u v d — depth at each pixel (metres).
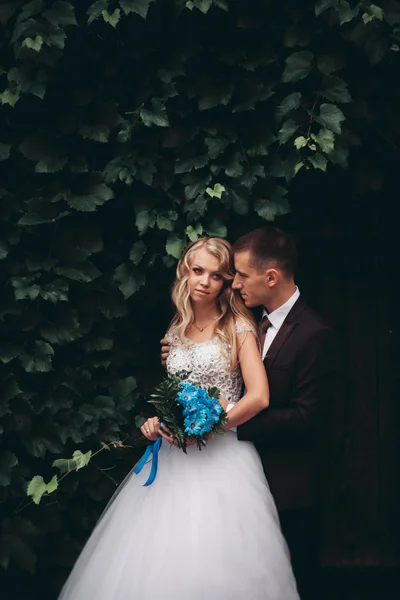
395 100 3.30
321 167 3.18
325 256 3.59
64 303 3.27
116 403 3.33
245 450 2.93
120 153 3.27
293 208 3.53
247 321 2.99
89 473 3.35
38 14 3.18
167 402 2.81
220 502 2.79
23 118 3.26
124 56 3.25
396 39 3.20
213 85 3.24
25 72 3.17
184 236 3.26
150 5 3.22
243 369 2.92
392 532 3.59
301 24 3.23
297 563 2.99
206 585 2.65
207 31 3.25
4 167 3.28
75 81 3.26
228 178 3.26
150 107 3.24
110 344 3.33
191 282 2.98
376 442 3.59
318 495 2.99
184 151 3.27
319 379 2.91
